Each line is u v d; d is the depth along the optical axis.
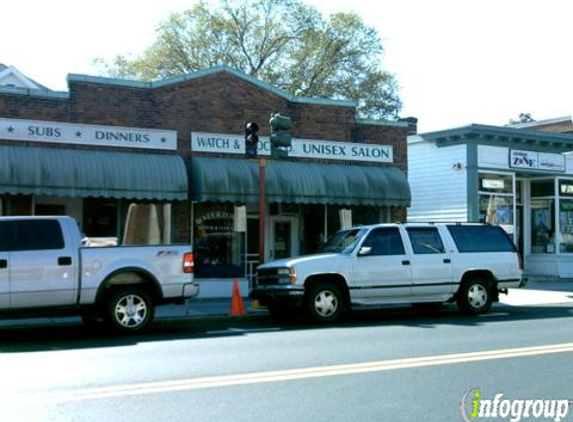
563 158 25.23
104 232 17.22
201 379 7.83
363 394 7.12
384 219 20.45
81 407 6.58
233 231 18.55
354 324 13.27
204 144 17.84
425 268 14.29
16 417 6.23
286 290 13.35
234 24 39.56
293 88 39.25
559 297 18.83
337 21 40.31
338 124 19.61
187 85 17.80
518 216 26.19
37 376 8.07
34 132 15.95
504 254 15.15
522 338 10.99
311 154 19.09
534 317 14.18
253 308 14.99
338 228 20.16
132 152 16.97
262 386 7.47
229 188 17.19
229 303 16.64
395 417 6.27
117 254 11.92
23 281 11.23
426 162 24.50
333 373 8.15
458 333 11.66
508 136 23.48
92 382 7.71
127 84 17.11
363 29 40.84
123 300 12.02
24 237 11.39
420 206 24.58
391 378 7.88
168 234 17.34
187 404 6.70
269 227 19.47
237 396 7.03
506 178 23.83
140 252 12.09
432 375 8.04
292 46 40.12
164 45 39.47
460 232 14.95
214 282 17.80
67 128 16.28
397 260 14.08
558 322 13.21
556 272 24.94
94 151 16.42
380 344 10.42
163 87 17.52
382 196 19.11
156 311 14.89
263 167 15.29
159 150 17.28
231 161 17.70
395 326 12.77
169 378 7.91
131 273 12.11
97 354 9.69
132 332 12.05
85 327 13.18
